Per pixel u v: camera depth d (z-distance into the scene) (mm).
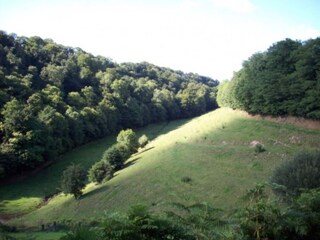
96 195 52219
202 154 56219
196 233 8016
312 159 23250
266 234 8984
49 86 95625
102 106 106562
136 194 47125
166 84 158125
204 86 167375
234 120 77438
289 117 64500
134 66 164375
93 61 124688
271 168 42875
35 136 72688
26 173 73938
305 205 9859
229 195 37875
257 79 73750
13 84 81812
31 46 108750
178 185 45500
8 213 54969
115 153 64625
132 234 7012
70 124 89938
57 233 36031
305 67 62750
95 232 7145
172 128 119875
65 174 54344
